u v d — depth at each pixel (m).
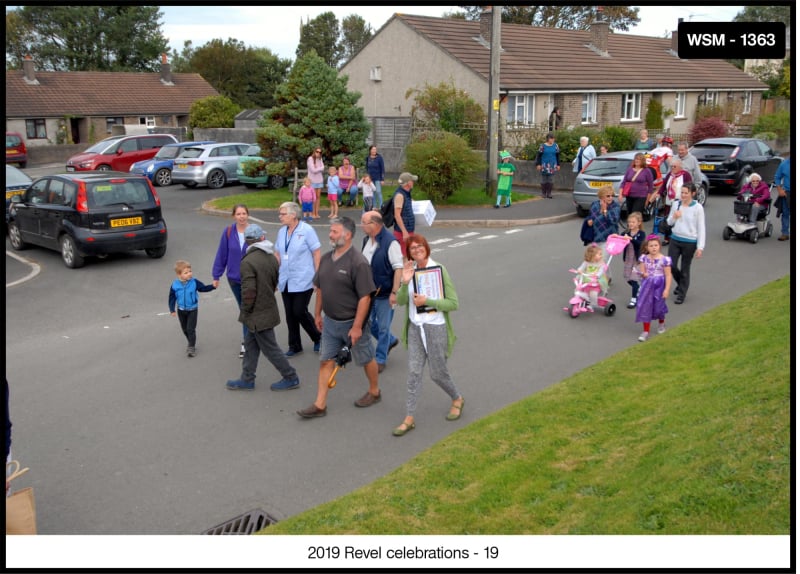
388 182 25.91
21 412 7.53
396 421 7.16
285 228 8.94
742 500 4.39
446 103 29.03
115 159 30.17
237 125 42.06
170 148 28.80
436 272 6.78
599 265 10.37
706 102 40.28
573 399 6.98
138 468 6.29
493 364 8.62
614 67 36.50
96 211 14.18
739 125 38.28
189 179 26.44
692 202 10.45
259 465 6.30
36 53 62.53
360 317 7.05
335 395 7.89
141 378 8.49
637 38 42.84
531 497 5.17
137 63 65.50
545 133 26.88
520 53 33.91
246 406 7.63
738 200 14.83
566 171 25.23
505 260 14.25
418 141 22.56
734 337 8.10
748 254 13.82
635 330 9.78
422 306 6.77
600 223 10.81
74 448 6.70
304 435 6.89
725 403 5.80
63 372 8.73
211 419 7.31
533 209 20.53
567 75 33.38
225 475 6.14
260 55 71.25
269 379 8.44
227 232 9.19
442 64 31.67
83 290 12.77
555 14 54.78
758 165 21.92
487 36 34.00
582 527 4.61
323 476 6.09
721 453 4.90
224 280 13.38
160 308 11.61
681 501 4.53
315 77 22.25
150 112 50.31
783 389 5.58
